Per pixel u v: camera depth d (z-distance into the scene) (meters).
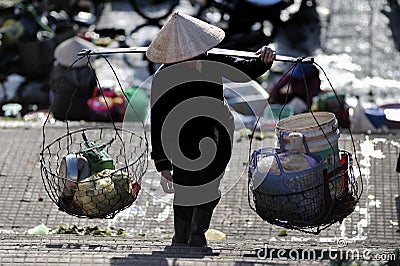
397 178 10.67
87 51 7.36
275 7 18.55
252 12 18.59
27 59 17.66
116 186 7.16
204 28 6.98
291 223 6.87
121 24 20.27
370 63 18.22
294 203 6.72
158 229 9.84
